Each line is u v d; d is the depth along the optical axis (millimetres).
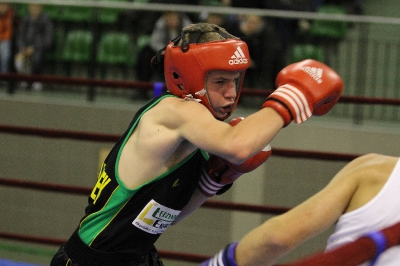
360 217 2230
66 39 10727
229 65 2891
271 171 9281
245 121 2748
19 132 6137
